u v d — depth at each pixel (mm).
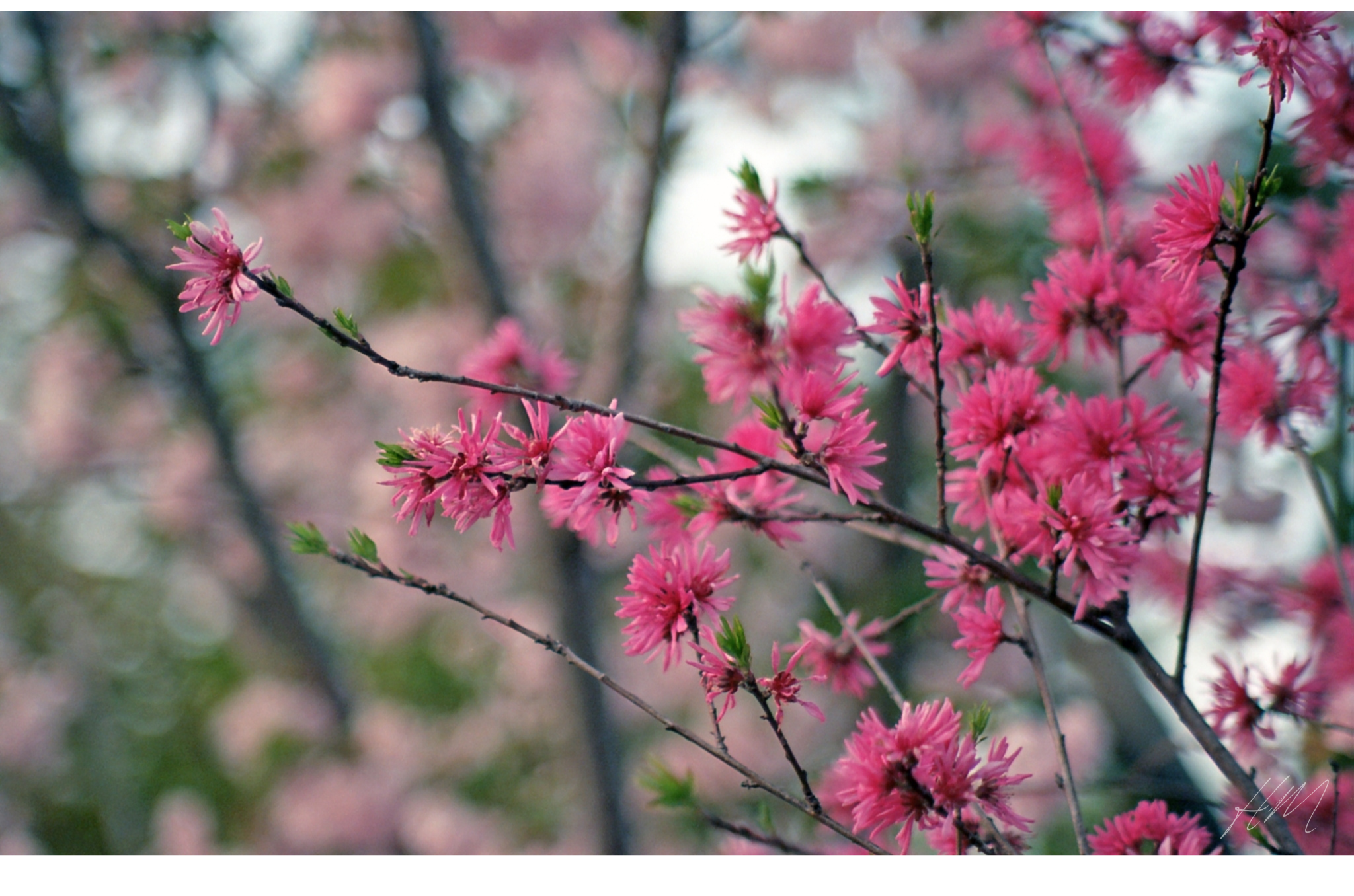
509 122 7582
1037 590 1647
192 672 11602
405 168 6973
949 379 1987
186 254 1380
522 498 5293
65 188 7195
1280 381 2098
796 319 1810
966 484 1894
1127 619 1743
